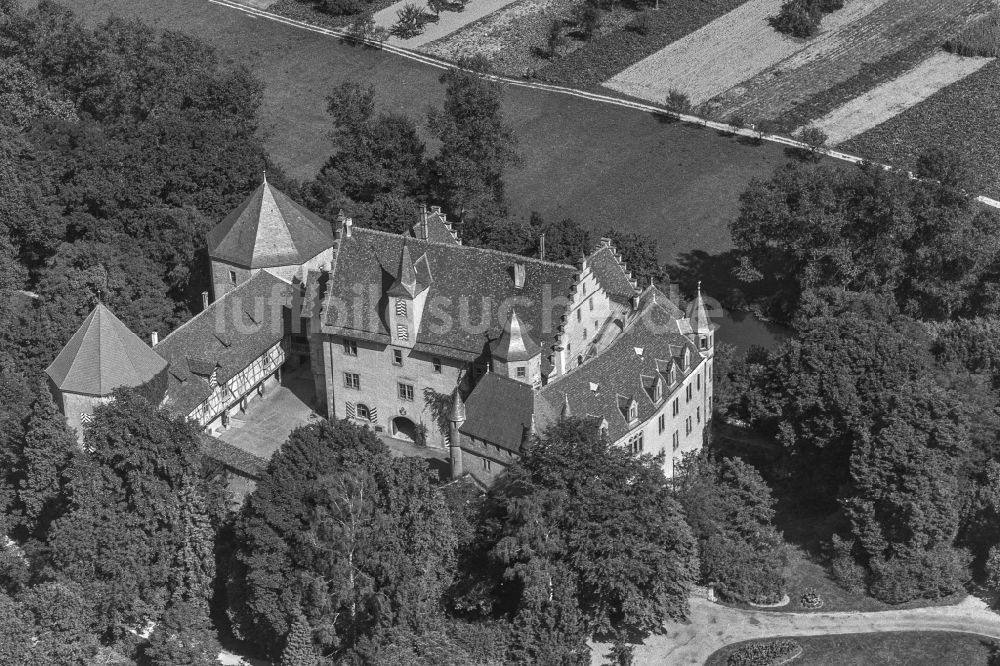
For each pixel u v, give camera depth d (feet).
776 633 513.86
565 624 479.41
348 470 490.90
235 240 647.15
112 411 504.84
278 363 642.22
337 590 474.08
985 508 549.54
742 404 635.66
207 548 499.51
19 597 487.20
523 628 479.82
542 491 482.28
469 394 570.05
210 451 556.51
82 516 495.82
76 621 468.75
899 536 543.80
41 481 538.06
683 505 532.73
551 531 484.74
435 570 488.85
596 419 504.02
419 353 585.22
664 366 574.15
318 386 628.69
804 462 595.88
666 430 573.33
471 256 586.04
